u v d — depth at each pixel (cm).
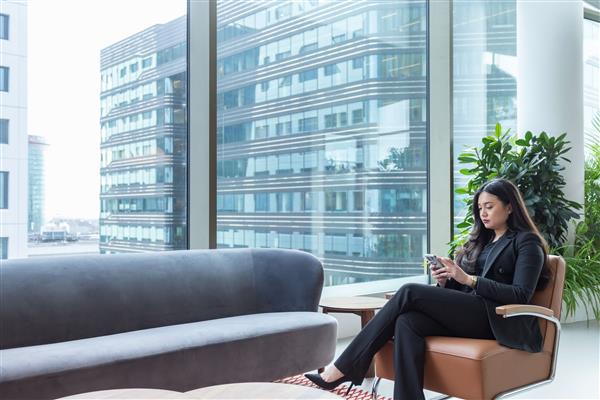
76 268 287
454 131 535
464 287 289
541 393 312
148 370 239
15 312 261
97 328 283
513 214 284
